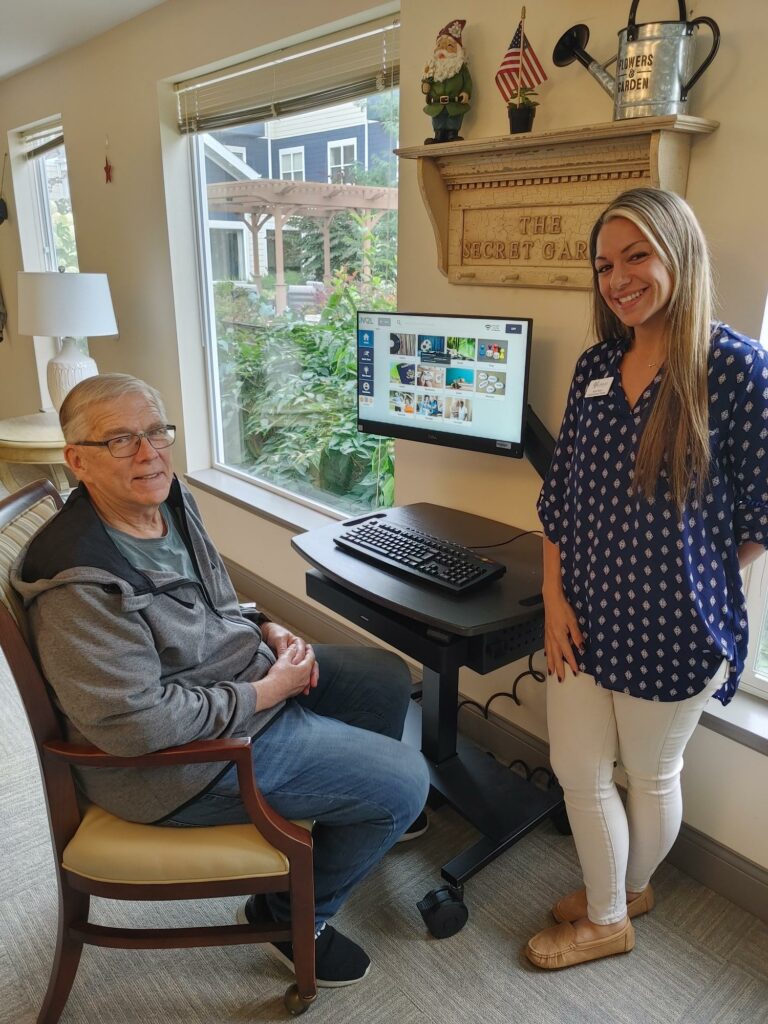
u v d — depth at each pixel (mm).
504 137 1556
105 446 1250
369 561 1742
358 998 1459
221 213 3109
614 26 1503
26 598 1188
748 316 1404
